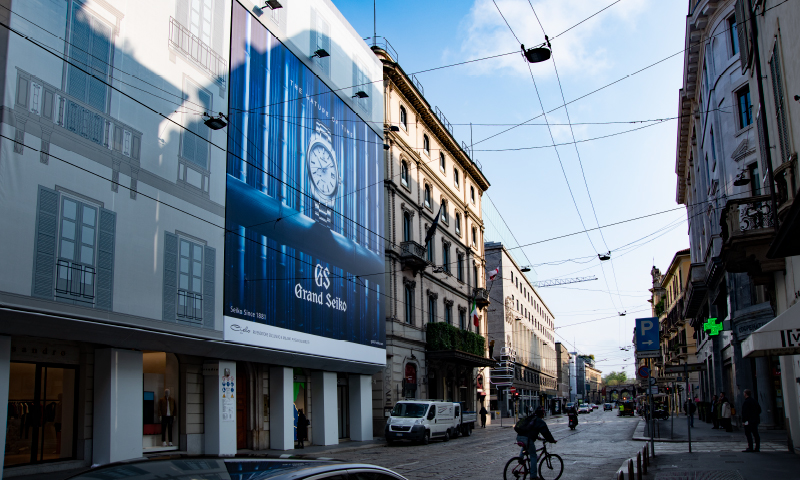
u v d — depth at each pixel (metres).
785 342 12.03
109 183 16.80
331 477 3.77
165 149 18.86
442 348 38.75
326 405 26.98
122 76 17.53
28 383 15.60
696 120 37.69
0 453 13.80
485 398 50.62
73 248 15.54
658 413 48.53
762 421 26.84
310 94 27.25
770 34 15.77
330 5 29.86
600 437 30.20
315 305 25.94
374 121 33.38
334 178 28.61
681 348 57.31
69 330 15.47
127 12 17.91
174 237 18.88
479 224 53.34
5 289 13.80
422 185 40.28
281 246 24.08
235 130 22.12
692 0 31.56
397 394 33.56
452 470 16.25
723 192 28.73
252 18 23.70
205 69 20.92
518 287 74.69
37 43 14.67
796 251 13.23
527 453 12.76
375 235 32.25
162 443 19.23
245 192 22.31
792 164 14.03
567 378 126.06
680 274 57.44
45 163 15.02
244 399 23.30
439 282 41.94
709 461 16.47
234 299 21.14
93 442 16.64
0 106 14.08
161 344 18.33
